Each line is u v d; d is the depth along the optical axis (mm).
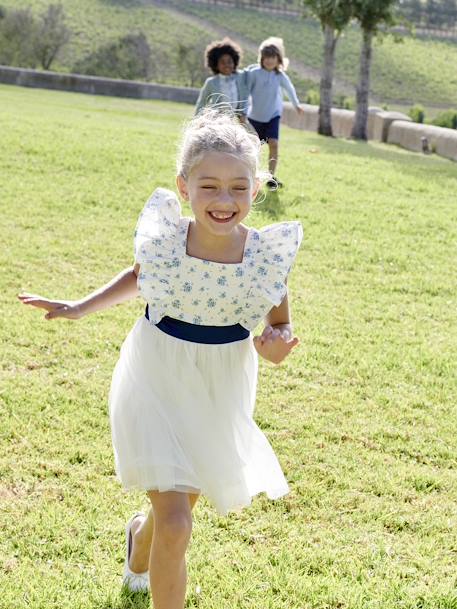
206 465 2980
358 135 23656
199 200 2914
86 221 8734
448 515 3998
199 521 3781
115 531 3654
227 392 3070
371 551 3639
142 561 3229
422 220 10141
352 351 5949
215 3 59406
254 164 2967
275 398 5105
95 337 5801
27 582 3270
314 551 3617
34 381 5062
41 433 4445
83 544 3543
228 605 3225
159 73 43969
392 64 54656
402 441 4715
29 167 10781
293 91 11453
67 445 4359
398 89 51094
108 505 3854
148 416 2916
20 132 12945
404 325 6656
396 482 4242
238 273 3000
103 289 3209
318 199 10695
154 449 2846
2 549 3486
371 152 18078
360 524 3859
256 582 3365
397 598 3342
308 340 6090
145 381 2990
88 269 7297
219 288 2994
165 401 2984
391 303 7164
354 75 52156
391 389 5395
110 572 3395
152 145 13289
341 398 5184
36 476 4047
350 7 22766
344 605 3285
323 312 6750
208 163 2893
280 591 3326
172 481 2807
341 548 3664
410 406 5172
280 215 9625
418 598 3352
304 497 4012
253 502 3953
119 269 7375
